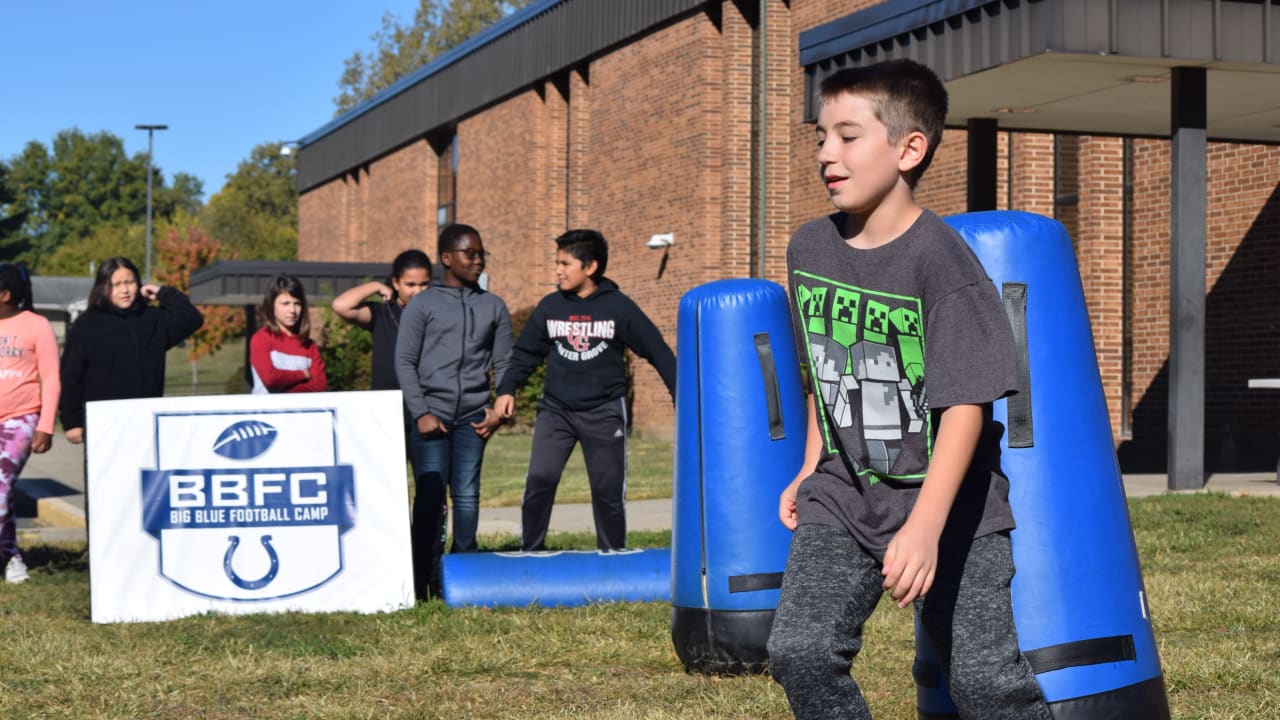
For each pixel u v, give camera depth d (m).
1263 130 14.81
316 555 7.23
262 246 85.88
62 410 8.38
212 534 7.19
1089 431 3.38
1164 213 16.22
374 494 7.27
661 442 23.39
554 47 28.02
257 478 7.23
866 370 2.89
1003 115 14.62
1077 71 12.21
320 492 7.26
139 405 7.19
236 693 5.27
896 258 2.82
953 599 2.90
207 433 7.23
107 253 110.94
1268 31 11.80
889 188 2.84
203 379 67.19
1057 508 3.29
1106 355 16.73
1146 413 16.52
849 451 2.92
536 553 7.30
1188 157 12.23
